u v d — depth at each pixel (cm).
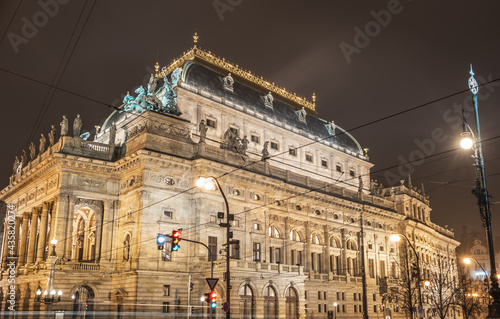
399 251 8162
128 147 5412
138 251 4766
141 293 4641
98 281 5019
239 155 5691
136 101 5594
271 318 5128
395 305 7619
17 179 6300
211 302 2958
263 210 5772
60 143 5350
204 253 5016
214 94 6412
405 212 8888
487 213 2211
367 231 7606
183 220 5138
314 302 6244
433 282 7219
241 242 5391
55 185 5269
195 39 7162
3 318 5119
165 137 5247
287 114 7562
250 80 7669
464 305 6606
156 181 5038
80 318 4722
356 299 6956
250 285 4972
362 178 8588
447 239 11056
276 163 6888
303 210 6531
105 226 5256
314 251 6575
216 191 5297
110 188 5403
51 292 4497
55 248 4888
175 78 6219
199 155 5253
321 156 7781
